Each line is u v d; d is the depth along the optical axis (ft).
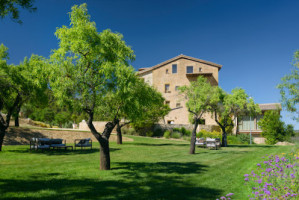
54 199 19.17
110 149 63.26
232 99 75.82
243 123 139.64
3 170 30.25
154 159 45.57
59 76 30.86
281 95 53.88
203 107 60.75
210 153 57.77
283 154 44.83
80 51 32.40
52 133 82.28
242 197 20.57
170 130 128.36
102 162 33.09
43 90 52.75
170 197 20.44
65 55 32.50
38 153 51.62
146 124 114.93
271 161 34.37
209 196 20.86
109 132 34.37
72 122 167.73
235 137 121.70
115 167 35.35
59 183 24.45
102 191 21.91
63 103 31.50
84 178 27.14
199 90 62.23
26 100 57.52
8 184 23.25
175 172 31.68
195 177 28.50
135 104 36.14
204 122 138.72
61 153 52.70
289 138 115.44
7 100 55.72
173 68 151.33
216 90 64.95
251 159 43.68
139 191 22.21
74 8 32.55
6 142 68.69
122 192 21.80
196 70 146.61
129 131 125.29
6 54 54.90
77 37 31.65
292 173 23.62
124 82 31.09
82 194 20.79
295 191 19.27
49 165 35.53
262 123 123.03
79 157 45.83
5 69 50.93
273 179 23.32
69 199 19.33
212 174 30.35
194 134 58.49
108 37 33.35
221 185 24.70
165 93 149.89
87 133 92.99
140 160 43.83
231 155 52.75
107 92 34.40
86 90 31.86
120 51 34.01
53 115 158.10
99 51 32.07
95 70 33.63
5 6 22.15
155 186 24.14
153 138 114.11
